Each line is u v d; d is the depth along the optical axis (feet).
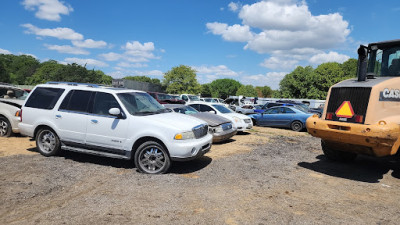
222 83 418.92
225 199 14.21
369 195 15.78
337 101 19.52
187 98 87.40
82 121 20.24
